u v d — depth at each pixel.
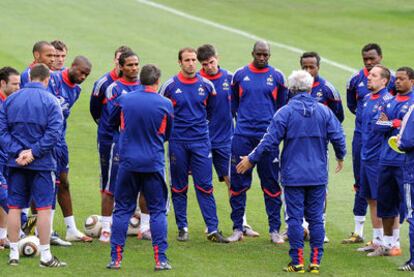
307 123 36.22
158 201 36.09
